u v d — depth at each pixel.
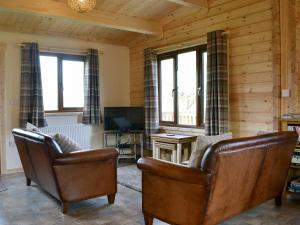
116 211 3.14
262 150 2.57
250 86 4.08
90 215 3.04
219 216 2.41
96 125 5.93
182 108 5.31
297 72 3.71
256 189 2.77
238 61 4.22
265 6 3.88
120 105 6.31
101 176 3.28
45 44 5.29
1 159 4.89
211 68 4.34
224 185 2.32
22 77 4.93
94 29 5.55
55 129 5.30
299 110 3.75
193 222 2.32
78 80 5.76
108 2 4.54
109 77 6.13
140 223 2.83
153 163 2.54
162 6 4.92
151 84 5.61
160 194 2.56
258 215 2.98
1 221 2.89
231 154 2.26
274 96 3.74
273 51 3.75
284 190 3.53
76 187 3.12
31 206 3.30
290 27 3.65
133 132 5.84
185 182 2.32
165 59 5.62
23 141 3.63
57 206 3.29
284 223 2.78
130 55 6.39
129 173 4.77
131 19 5.04
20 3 3.88
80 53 5.69
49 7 4.12
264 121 3.93
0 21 4.73
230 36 4.31
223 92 4.23
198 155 2.46
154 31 5.36
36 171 3.60
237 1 4.21
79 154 3.10
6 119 4.93
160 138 5.01
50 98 5.43
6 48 4.89
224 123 4.21
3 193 3.77
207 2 4.60
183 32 5.08
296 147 3.40
